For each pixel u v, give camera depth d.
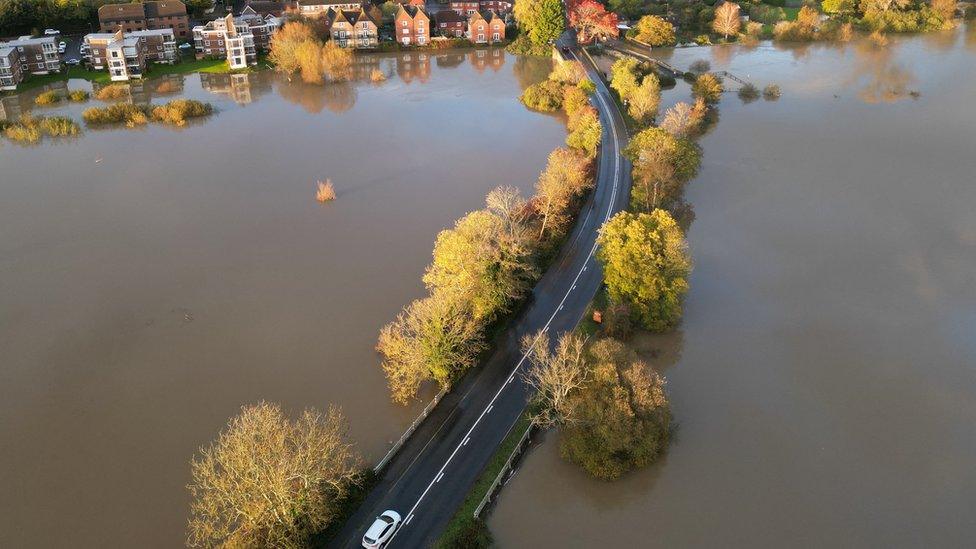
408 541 69.69
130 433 83.31
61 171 147.75
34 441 82.44
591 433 76.50
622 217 99.44
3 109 180.88
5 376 91.94
